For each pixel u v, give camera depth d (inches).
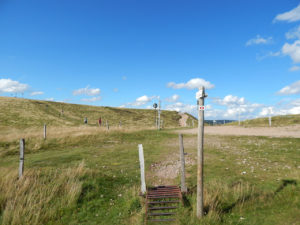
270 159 385.7
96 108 3585.1
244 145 554.6
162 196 222.8
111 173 325.1
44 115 2362.2
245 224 175.2
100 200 230.7
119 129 928.9
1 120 1812.3
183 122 3422.7
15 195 224.2
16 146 563.2
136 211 206.8
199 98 180.7
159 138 777.6
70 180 262.5
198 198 184.1
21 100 2896.2
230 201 219.1
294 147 491.2
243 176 291.4
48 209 209.6
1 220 191.2
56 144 617.0
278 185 248.7
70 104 3528.5
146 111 4109.3
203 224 173.5
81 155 473.7
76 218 199.6
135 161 411.8
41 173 292.4
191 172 323.9
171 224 180.5
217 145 573.3
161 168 359.3
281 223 171.0
